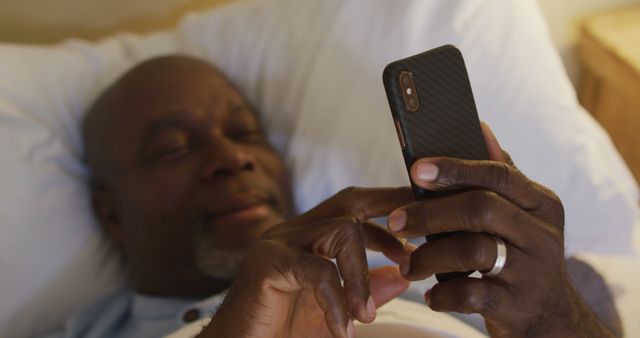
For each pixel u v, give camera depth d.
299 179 1.02
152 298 1.01
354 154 0.98
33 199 1.02
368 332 0.71
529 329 0.54
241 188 0.97
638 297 0.93
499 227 0.49
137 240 1.04
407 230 0.52
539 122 0.93
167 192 1.00
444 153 0.55
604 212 0.97
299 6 1.09
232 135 1.05
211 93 1.04
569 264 0.96
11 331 0.97
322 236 0.58
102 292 1.07
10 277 0.98
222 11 1.19
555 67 0.97
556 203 0.52
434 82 0.55
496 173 0.50
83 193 1.09
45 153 1.06
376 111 0.97
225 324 0.58
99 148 1.06
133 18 1.32
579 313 0.56
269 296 0.57
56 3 1.25
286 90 1.09
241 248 0.95
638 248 1.01
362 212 0.64
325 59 1.02
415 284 0.85
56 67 1.12
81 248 1.06
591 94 1.36
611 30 1.25
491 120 0.93
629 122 1.25
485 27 0.94
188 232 1.00
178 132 1.01
